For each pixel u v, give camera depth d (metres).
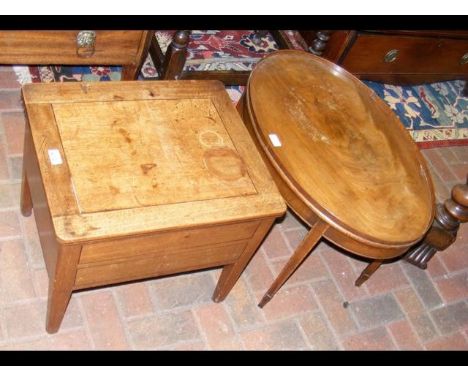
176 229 1.53
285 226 2.51
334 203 1.86
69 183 1.49
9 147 2.33
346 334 2.25
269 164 1.91
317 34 2.77
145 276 1.75
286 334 2.16
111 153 1.60
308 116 2.16
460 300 2.55
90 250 1.47
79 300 2.00
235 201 1.63
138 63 2.17
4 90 2.54
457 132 3.49
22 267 2.01
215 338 2.06
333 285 2.38
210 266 1.86
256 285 2.26
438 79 3.62
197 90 1.90
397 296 2.46
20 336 1.85
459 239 2.83
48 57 1.97
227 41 3.18
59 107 1.65
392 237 1.85
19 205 2.17
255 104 2.05
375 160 2.12
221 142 1.77
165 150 1.68
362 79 3.27
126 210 1.49
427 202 2.08
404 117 3.42
